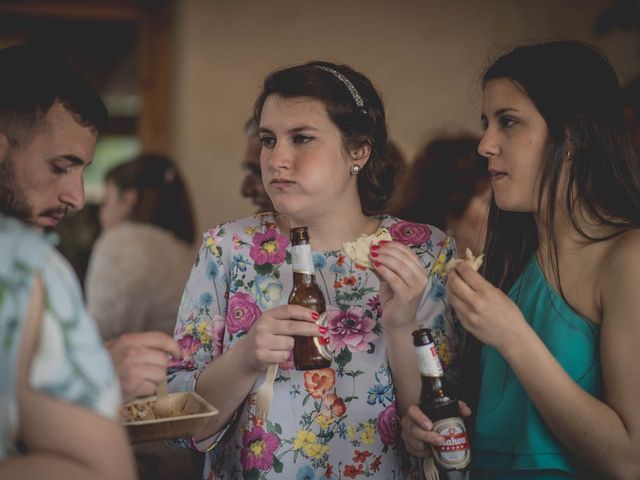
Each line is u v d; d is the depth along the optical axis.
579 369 1.50
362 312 1.84
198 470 2.08
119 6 5.02
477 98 4.63
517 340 1.42
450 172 2.81
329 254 1.86
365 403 1.79
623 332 1.44
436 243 1.92
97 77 5.79
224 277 1.89
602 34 4.48
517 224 1.73
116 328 3.28
